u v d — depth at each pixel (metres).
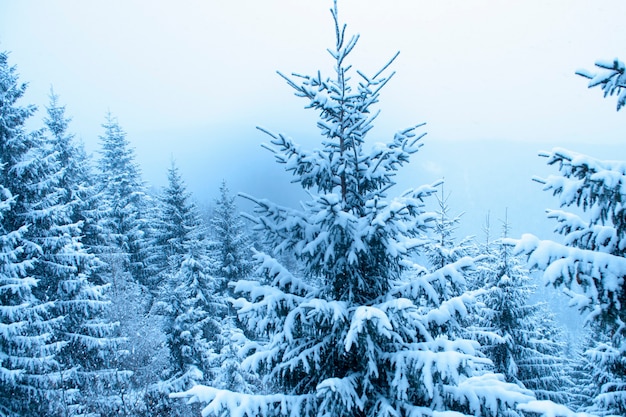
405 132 6.75
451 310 5.80
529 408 4.11
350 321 5.80
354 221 6.00
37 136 15.27
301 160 6.50
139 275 28.00
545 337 25.77
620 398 8.48
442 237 17.88
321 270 6.62
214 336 23.11
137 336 17.55
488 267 18.94
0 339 11.20
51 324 13.16
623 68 3.97
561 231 4.96
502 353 17.48
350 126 6.86
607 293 4.19
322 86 6.72
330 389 5.14
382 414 5.33
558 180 4.48
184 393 5.38
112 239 25.12
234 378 18.89
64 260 15.04
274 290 5.98
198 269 22.77
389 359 5.86
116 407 13.88
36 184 14.38
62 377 12.39
